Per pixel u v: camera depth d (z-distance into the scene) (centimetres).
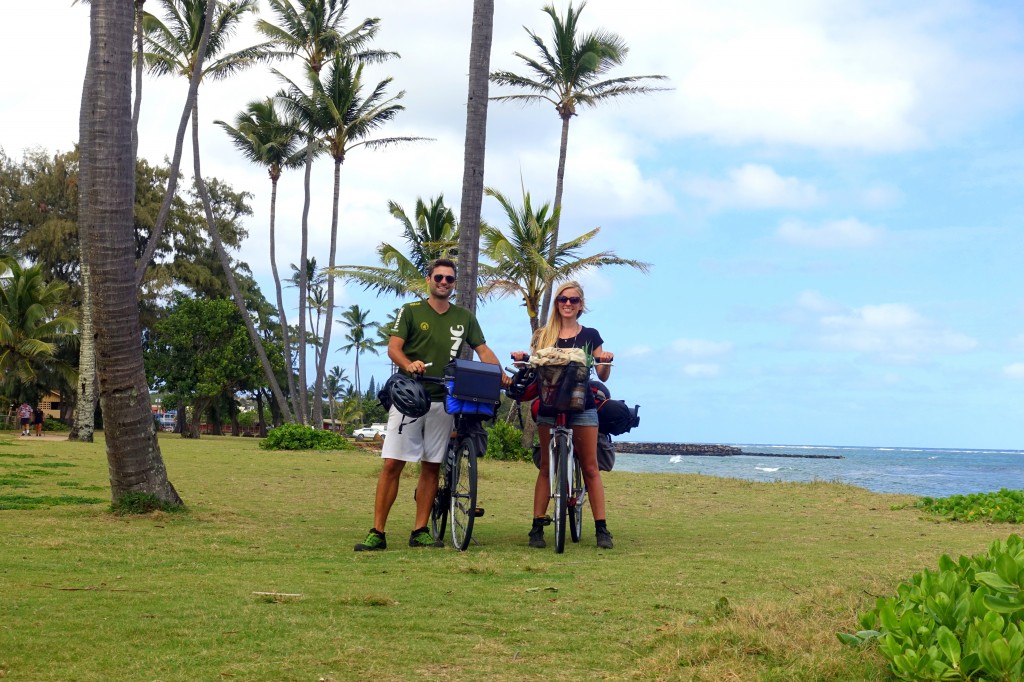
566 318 704
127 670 312
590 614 418
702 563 580
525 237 2728
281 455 2211
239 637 360
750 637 354
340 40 3581
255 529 722
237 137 3844
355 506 962
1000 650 265
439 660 337
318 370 3591
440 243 2916
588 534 780
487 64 1284
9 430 4828
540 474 687
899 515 1045
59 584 457
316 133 3681
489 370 630
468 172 1280
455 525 650
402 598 444
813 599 433
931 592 327
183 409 5578
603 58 3089
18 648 333
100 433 4550
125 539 634
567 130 3153
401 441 635
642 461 6962
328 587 466
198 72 2456
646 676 319
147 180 5138
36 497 902
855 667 309
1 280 4166
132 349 786
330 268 2934
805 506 1152
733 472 4428
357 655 339
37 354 4184
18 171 5047
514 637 373
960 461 11481
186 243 5278
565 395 649
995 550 341
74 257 4844
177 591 446
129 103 777
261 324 5812
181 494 1016
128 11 774
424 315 658
